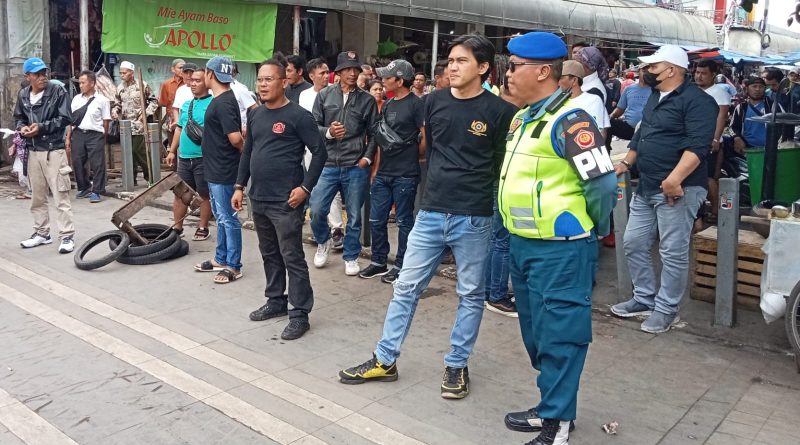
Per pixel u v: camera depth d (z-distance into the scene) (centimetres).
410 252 395
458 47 372
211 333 480
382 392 394
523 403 382
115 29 1106
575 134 308
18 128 658
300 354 447
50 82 686
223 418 363
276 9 1251
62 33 1225
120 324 495
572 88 510
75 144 937
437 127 382
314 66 663
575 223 315
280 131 468
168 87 1045
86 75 929
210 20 1202
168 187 674
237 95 663
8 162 1183
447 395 384
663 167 472
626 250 513
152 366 425
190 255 685
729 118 937
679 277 481
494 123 372
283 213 471
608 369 427
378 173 591
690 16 2644
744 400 387
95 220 831
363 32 1633
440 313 528
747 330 491
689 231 477
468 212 376
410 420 362
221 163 577
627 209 544
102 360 433
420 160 675
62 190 668
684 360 441
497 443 340
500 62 1337
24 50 1145
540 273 323
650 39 2288
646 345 466
